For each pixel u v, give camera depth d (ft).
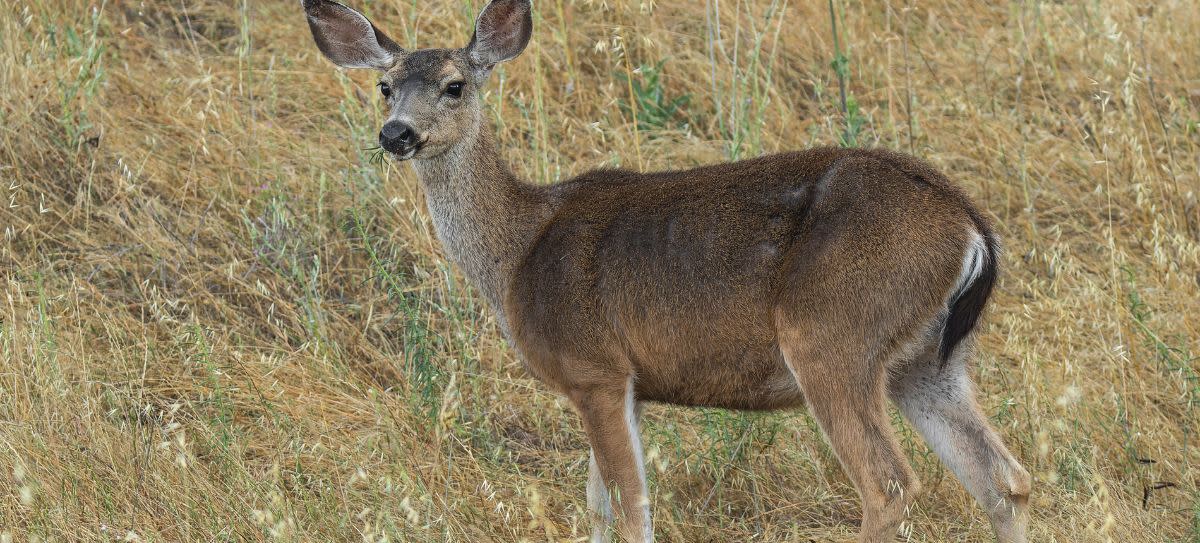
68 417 37.09
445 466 37.91
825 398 31.73
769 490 38.09
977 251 31.40
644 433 39.65
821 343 31.50
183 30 55.93
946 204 31.55
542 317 34.50
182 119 50.37
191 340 41.78
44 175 48.21
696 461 38.86
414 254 46.16
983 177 49.73
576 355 34.17
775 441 38.91
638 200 34.19
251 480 35.22
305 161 49.55
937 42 58.13
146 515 34.14
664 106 53.83
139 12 56.49
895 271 31.17
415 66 36.06
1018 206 49.08
